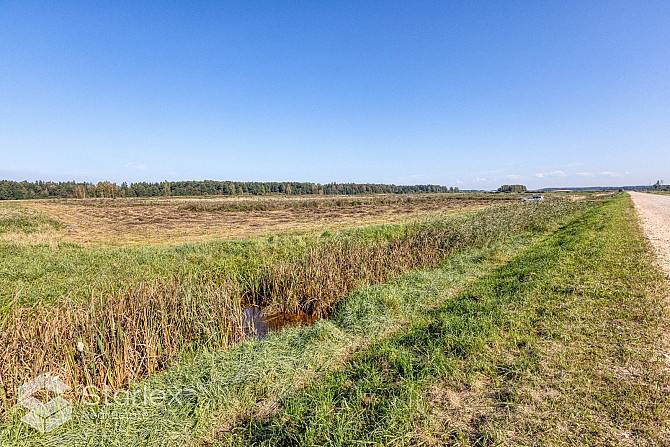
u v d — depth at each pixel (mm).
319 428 3297
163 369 4996
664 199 45031
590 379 3854
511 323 5457
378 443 3127
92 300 5449
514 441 3035
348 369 4605
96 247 16125
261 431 3475
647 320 5223
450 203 54031
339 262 9570
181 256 12883
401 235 14984
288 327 6570
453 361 4383
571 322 5348
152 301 5797
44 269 10883
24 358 4215
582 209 30672
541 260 9781
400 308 6910
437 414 3484
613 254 9672
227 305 6219
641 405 3367
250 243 15508
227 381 4344
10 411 3674
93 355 4359
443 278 8930
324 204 50438
